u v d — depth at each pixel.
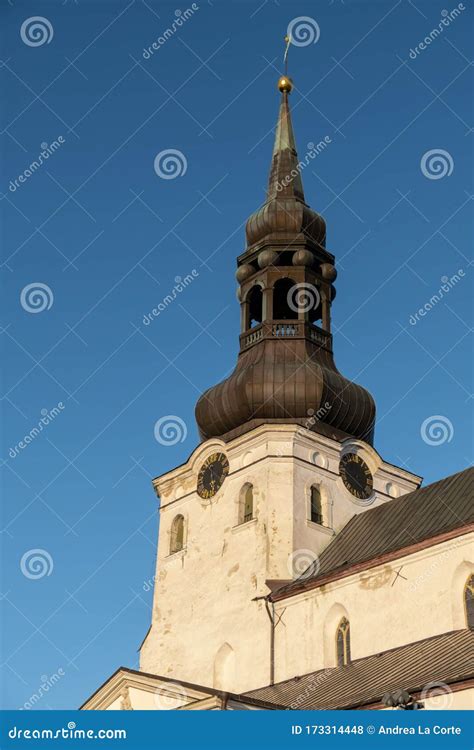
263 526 67.75
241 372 72.94
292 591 64.56
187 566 71.38
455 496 64.56
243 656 65.44
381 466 73.00
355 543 66.69
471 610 57.44
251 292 76.81
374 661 58.59
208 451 73.19
